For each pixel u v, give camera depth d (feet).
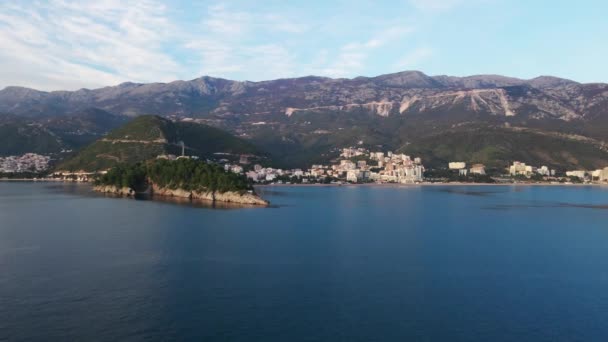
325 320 290.97
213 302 318.04
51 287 343.05
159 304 312.91
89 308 304.30
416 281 372.38
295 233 584.40
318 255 456.86
